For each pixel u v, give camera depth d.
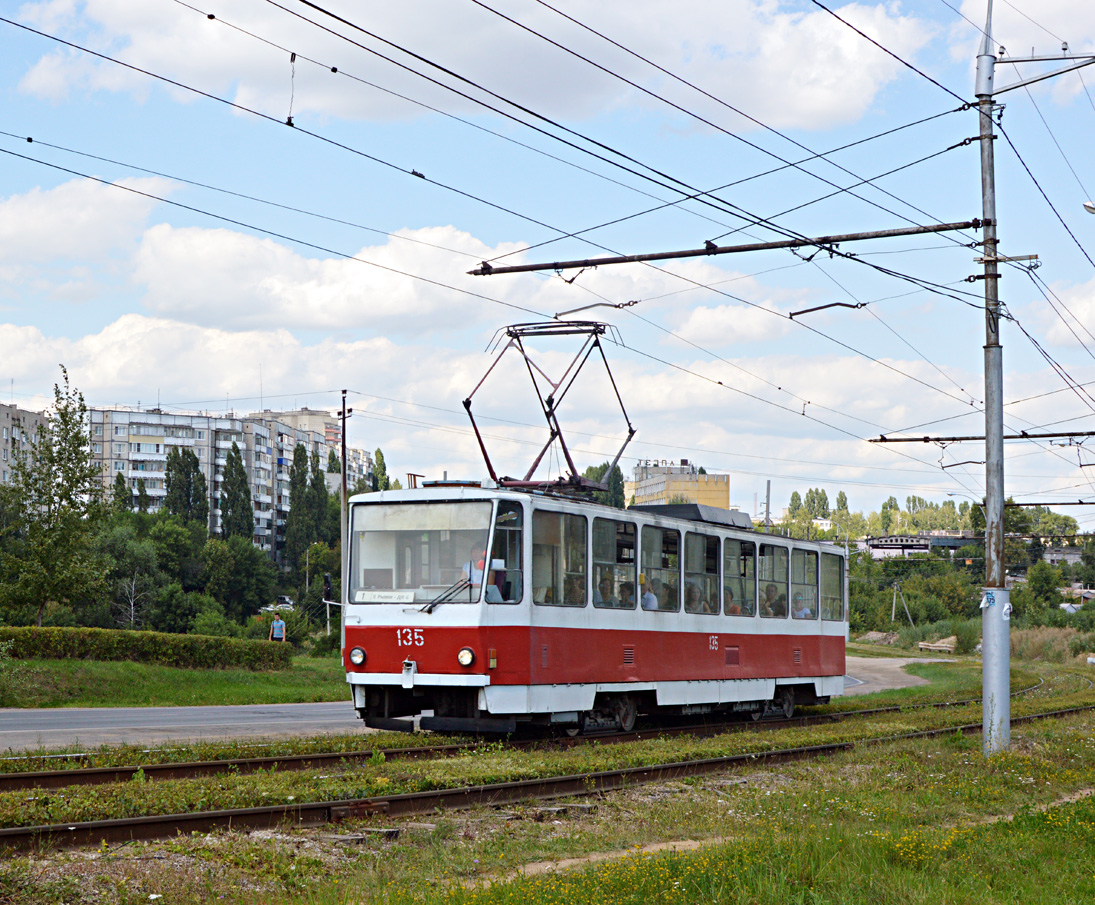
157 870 7.85
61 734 17.84
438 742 16.14
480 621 16.02
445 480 17.06
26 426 114.38
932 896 7.80
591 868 8.38
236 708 26.20
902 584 104.44
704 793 12.78
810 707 27.78
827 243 17.16
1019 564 111.19
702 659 20.56
